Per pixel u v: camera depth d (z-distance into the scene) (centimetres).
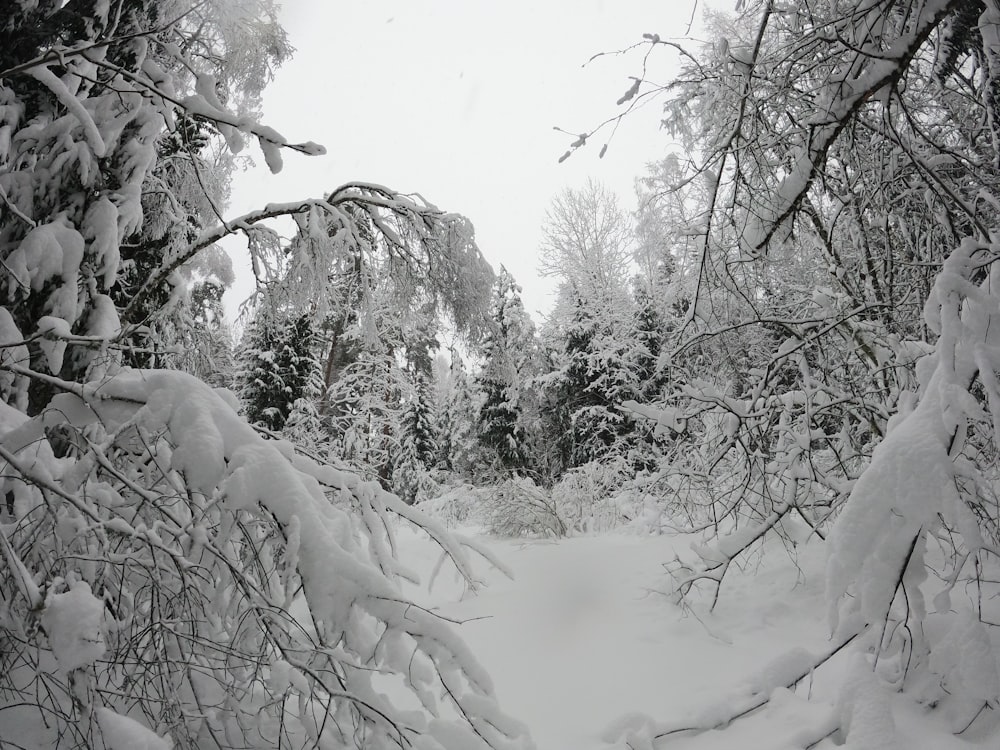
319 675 265
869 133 558
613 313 2078
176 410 276
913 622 369
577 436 2017
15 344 299
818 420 638
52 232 423
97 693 241
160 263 728
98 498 276
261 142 399
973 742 305
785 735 338
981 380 330
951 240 536
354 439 1841
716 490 698
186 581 256
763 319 584
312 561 263
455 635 266
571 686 435
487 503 1184
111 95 469
